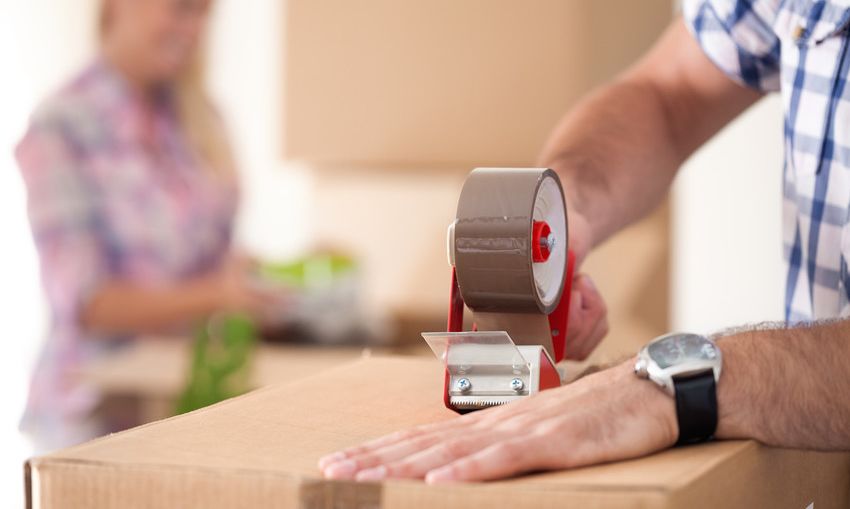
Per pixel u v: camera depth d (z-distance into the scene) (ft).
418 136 9.39
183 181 11.32
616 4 9.23
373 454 2.20
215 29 13.32
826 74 3.36
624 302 10.06
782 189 3.70
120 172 10.81
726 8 3.81
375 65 9.40
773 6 3.63
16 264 13.43
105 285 10.69
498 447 2.13
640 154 4.03
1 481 10.54
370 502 2.06
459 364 2.76
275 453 2.32
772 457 2.48
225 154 11.77
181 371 9.62
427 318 11.53
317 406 2.81
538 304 2.70
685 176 6.61
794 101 3.48
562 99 9.08
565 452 2.19
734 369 2.43
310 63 9.51
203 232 11.48
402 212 11.81
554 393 2.45
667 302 10.03
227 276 11.54
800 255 3.62
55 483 2.19
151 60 11.06
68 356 10.49
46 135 10.49
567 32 9.02
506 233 2.63
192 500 2.14
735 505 2.27
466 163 9.34
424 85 9.33
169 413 9.64
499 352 2.69
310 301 10.80
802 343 2.48
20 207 13.43
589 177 3.86
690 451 2.32
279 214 13.42
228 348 9.32
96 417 10.47
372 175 11.85
